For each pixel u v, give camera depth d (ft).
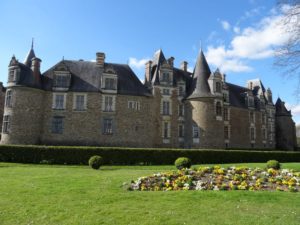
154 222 25.82
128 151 84.23
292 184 39.99
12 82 106.11
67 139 108.78
